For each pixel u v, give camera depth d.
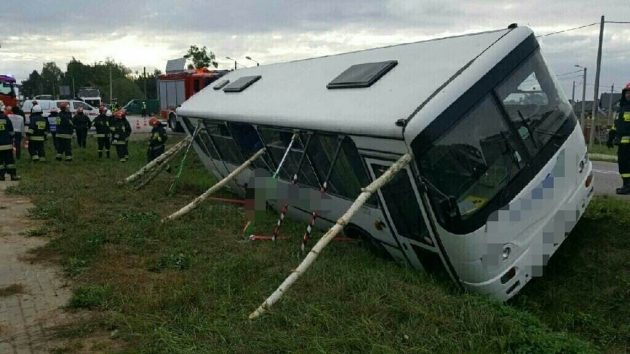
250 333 4.86
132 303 5.67
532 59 6.36
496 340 4.89
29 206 10.78
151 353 4.64
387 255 7.58
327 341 4.66
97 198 11.34
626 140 9.59
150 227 8.59
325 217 8.23
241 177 10.67
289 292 5.69
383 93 6.68
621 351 5.79
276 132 8.38
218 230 8.66
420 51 7.35
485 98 5.96
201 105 11.23
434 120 5.70
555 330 6.20
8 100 29.97
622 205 8.49
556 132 6.58
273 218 9.40
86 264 7.05
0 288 6.28
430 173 5.83
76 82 96.38
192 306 5.56
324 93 7.84
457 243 6.01
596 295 6.74
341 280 5.98
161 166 12.79
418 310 5.21
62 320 5.39
